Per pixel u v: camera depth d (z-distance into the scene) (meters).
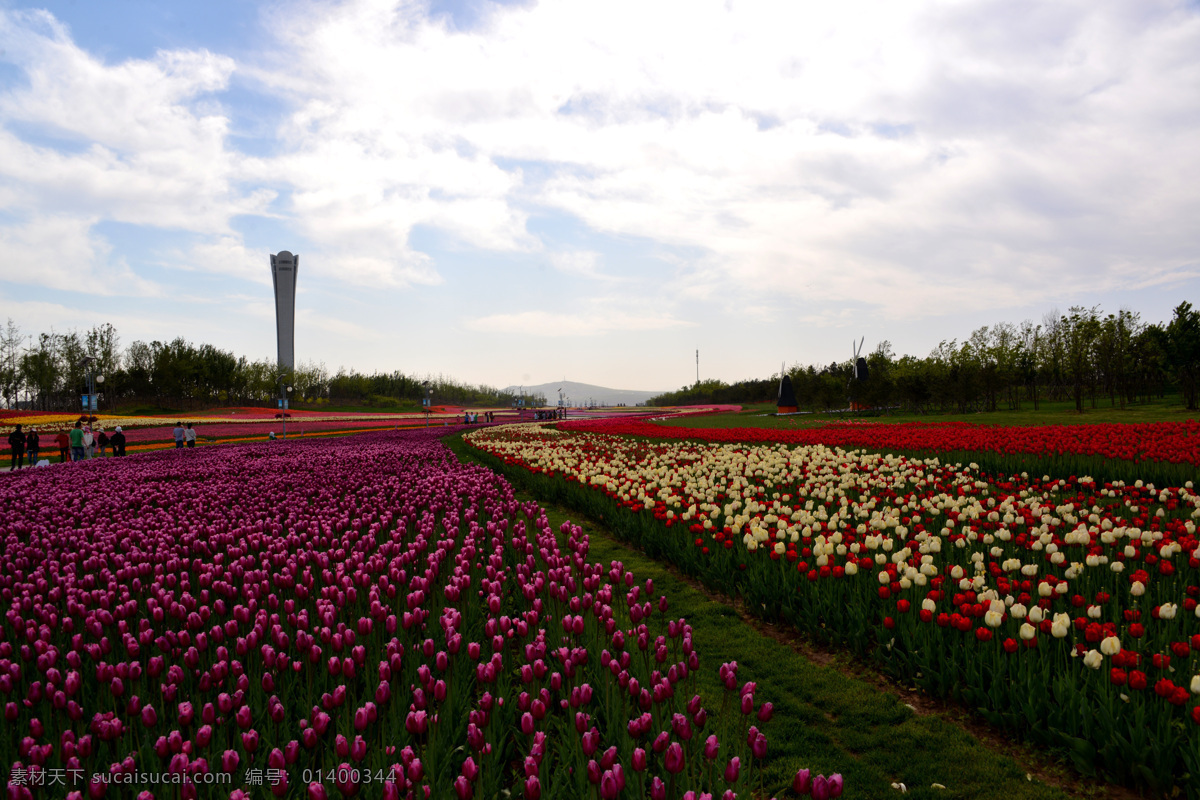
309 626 5.61
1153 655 4.72
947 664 5.22
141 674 4.45
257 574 6.45
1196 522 8.67
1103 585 6.41
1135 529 6.89
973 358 57.97
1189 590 5.88
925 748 4.75
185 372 89.75
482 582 6.48
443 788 3.56
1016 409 51.97
